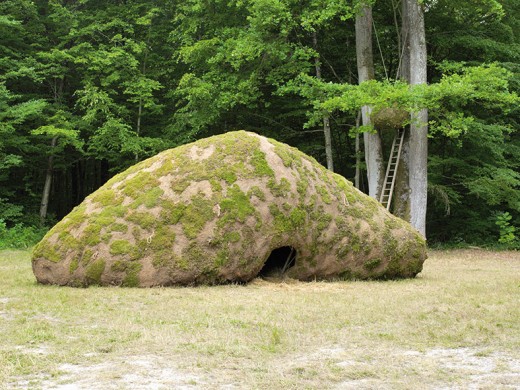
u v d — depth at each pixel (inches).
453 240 1016.9
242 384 202.1
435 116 795.4
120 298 363.9
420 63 800.3
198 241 419.2
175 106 1114.7
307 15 794.2
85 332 274.7
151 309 331.0
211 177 442.0
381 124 801.6
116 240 417.4
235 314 316.5
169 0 1128.2
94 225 423.8
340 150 1134.4
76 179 1347.2
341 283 454.9
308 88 806.5
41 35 1089.4
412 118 768.9
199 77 1034.7
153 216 424.2
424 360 233.8
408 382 206.2
